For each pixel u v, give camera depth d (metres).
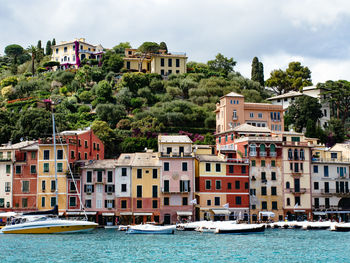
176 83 190.75
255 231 92.06
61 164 104.81
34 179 105.19
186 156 106.00
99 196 103.31
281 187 112.44
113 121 160.62
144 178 104.19
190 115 162.12
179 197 104.69
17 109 173.75
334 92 173.25
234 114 152.62
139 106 172.00
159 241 79.00
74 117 162.00
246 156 113.00
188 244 75.94
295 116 164.25
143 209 103.38
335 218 116.19
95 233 89.81
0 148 108.00
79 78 193.50
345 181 118.88
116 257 64.69
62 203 102.94
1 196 105.69
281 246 74.50
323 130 159.50
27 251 68.69
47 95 186.88
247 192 109.62
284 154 114.00
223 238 83.50
